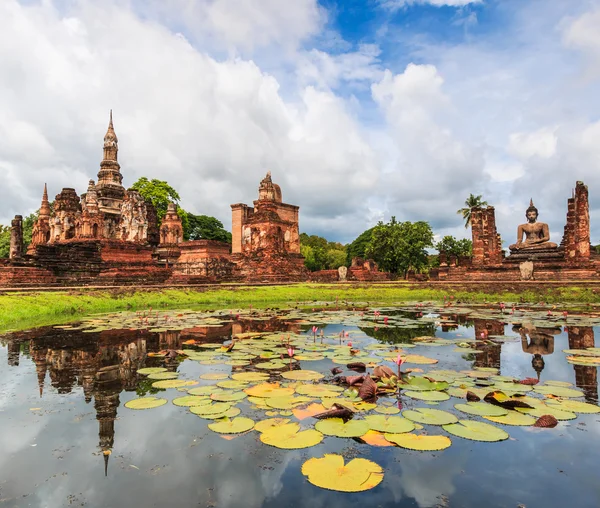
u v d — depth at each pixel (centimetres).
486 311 1723
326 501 344
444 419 499
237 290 2603
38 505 339
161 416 531
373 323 1377
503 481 372
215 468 400
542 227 3497
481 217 3472
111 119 4488
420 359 819
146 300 2089
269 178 3678
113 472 394
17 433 480
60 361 826
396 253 5547
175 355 856
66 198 3794
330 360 837
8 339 1067
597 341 1020
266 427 483
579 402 563
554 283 2505
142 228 3662
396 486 365
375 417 512
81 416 532
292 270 3669
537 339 1048
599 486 363
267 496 350
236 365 786
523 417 509
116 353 897
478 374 699
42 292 1898
